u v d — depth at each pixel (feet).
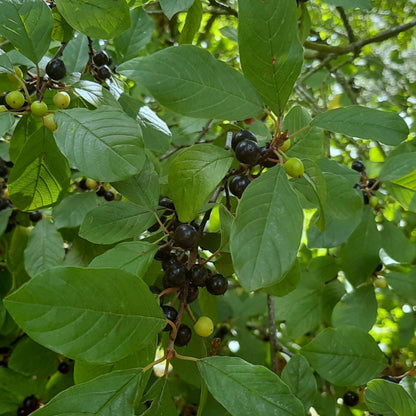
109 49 1.26
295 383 0.64
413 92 1.84
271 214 0.45
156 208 0.65
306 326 1.13
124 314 0.43
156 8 1.54
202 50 0.48
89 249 0.83
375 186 1.06
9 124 0.61
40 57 0.63
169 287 0.56
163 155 1.24
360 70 1.89
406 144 1.07
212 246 0.68
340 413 0.88
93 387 0.44
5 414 1.08
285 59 0.48
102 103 0.65
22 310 0.39
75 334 0.41
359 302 1.01
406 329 1.19
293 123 0.70
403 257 1.03
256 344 1.27
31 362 1.06
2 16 0.60
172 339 0.49
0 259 1.19
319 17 1.94
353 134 0.52
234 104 0.49
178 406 1.30
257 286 0.43
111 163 0.54
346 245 1.01
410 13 1.93
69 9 0.59
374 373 0.71
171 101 0.47
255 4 0.46
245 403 0.45
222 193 0.81
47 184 0.70
